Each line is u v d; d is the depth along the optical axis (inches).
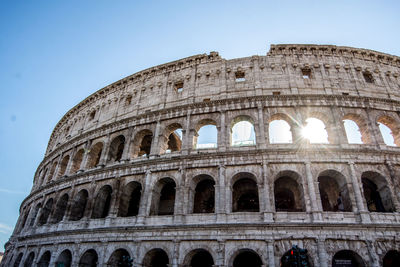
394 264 1544.0
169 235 1555.1
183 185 1695.4
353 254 1406.3
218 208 1566.2
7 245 2684.5
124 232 1669.5
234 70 2149.4
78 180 2123.5
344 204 1596.9
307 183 1568.7
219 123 1903.3
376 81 2069.4
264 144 1727.4
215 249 1454.2
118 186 1886.1
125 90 2524.6
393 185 1568.7
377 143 1736.0
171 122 2036.2
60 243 1888.5
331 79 2031.3
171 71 2365.9
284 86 1994.3
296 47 2177.7
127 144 2082.9
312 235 1407.5
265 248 1406.3
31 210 2460.6
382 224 1412.4
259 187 1579.7
